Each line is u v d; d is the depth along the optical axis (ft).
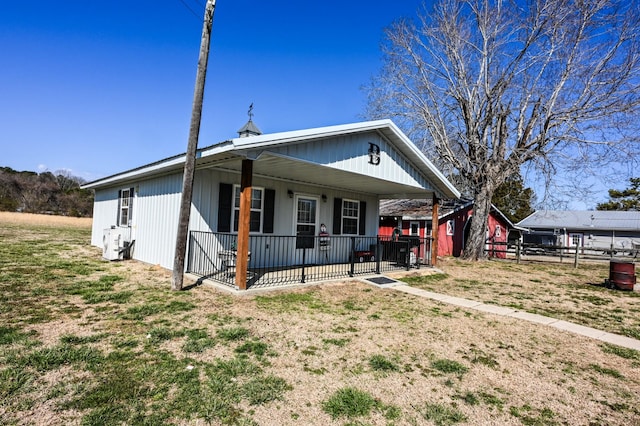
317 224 38.22
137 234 36.06
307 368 11.87
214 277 26.13
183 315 17.04
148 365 11.35
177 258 22.26
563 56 48.39
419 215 61.62
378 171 30.76
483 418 9.32
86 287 21.91
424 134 60.70
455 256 62.59
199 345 13.19
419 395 10.41
